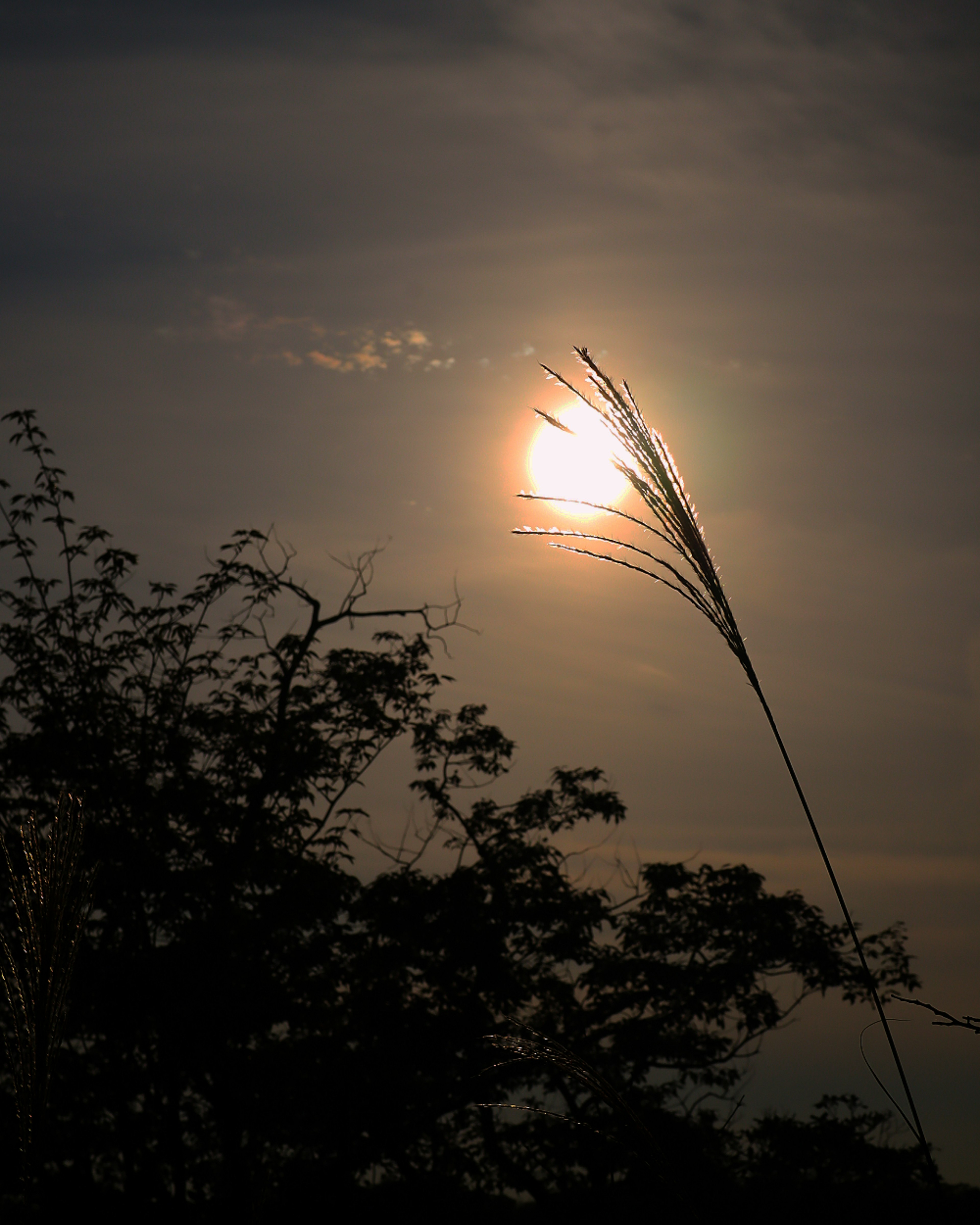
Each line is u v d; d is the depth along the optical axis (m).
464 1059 10.85
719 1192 9.77
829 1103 10.80
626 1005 11.88
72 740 10.89
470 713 14.79
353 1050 11.03
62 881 2.27
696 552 2.60
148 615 12.95
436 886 12.02
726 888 12.74
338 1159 10.62
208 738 12.34
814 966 12.26
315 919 11.62
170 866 10.95
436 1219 10.63
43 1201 8.52
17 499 12.78
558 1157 10.13
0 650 12.06
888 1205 9.63
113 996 9.90
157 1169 10.02
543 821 13.88
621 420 2.67
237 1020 10.53
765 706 2.56
